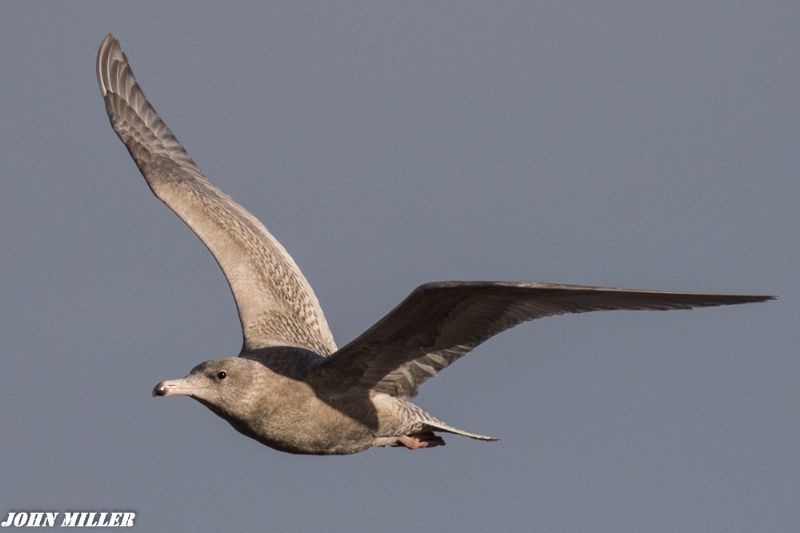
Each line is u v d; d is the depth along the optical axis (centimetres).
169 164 1705
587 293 1173
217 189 1697
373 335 1285
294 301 1545
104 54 1759
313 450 1394
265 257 1581
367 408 1368
